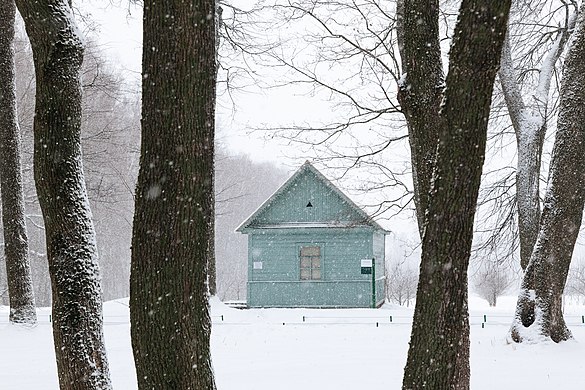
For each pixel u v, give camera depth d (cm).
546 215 1326
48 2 564
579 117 1283
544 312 1312
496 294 4256
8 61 1616
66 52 580
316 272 2947
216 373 992
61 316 577
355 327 1770
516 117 1507
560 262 1308
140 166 479
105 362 589
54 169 580
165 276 464
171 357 461
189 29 471
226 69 2284
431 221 491
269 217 2986
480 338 1452
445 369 479
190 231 470
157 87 472
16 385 898
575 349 1249
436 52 632
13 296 1573
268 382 912
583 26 1273
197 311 473
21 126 3519
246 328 1736
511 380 932
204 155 480
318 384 895
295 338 1513
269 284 2950
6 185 1591
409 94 632
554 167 1316
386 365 1074
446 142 486
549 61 1545
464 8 477
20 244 1588
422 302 489
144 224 469
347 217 2892
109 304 2486
